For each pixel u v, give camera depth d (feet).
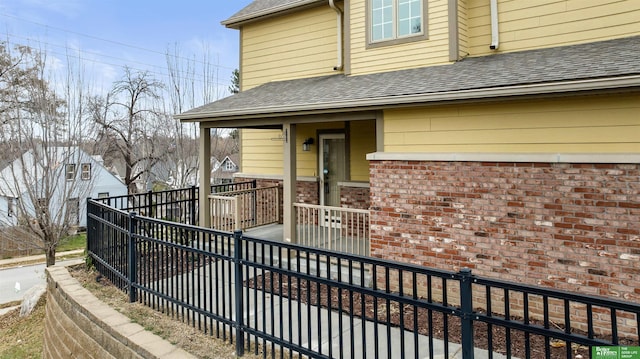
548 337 7.19
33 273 62.13
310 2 29.73
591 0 20.30
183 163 52.42
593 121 14.43
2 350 26.40
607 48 18.01
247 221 29.35
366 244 24.97
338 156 30.66
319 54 30.60
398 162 18.94
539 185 15.44
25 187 39.65
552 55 19.19
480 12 23.31
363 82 22.97
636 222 13.58
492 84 15.70
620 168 13.87
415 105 17.90
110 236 18.93
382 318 15.12
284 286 19.12
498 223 16.34
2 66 47.19
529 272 15.66
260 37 34.06
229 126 26.18
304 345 12.81
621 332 13.82
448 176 17.57
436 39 22.91
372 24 25.41
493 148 16.57
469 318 8.06
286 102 22.74
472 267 16.92
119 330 13.48
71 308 16.87
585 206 14.52
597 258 14.29
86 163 46.44
